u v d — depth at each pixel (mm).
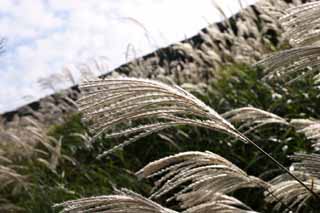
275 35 10180
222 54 10180
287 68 2197
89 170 7559
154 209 2248
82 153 8266
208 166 2377
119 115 2203
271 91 7402
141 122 7668
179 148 6812
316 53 2098
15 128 9648
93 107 2172
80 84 2201
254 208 5121
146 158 7301
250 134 6293
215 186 2443
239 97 7703
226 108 7680
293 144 5906
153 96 2201
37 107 11953
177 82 9758
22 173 8172
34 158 8859
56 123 10398
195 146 6738
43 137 7812
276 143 6121
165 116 2309
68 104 10914
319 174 2473
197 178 2391
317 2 2072
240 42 9516
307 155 2496
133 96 2174
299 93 6875
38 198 6914
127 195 2295
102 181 6883
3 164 8688
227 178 2430
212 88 8570
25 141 8711
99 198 2236
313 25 2092
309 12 2070
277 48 9000
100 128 2213
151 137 7430
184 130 7156
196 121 2361
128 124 7789
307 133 2654
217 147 6500
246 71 8508
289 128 5965
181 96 2248
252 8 9695
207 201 2568
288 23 2121
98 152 7902
